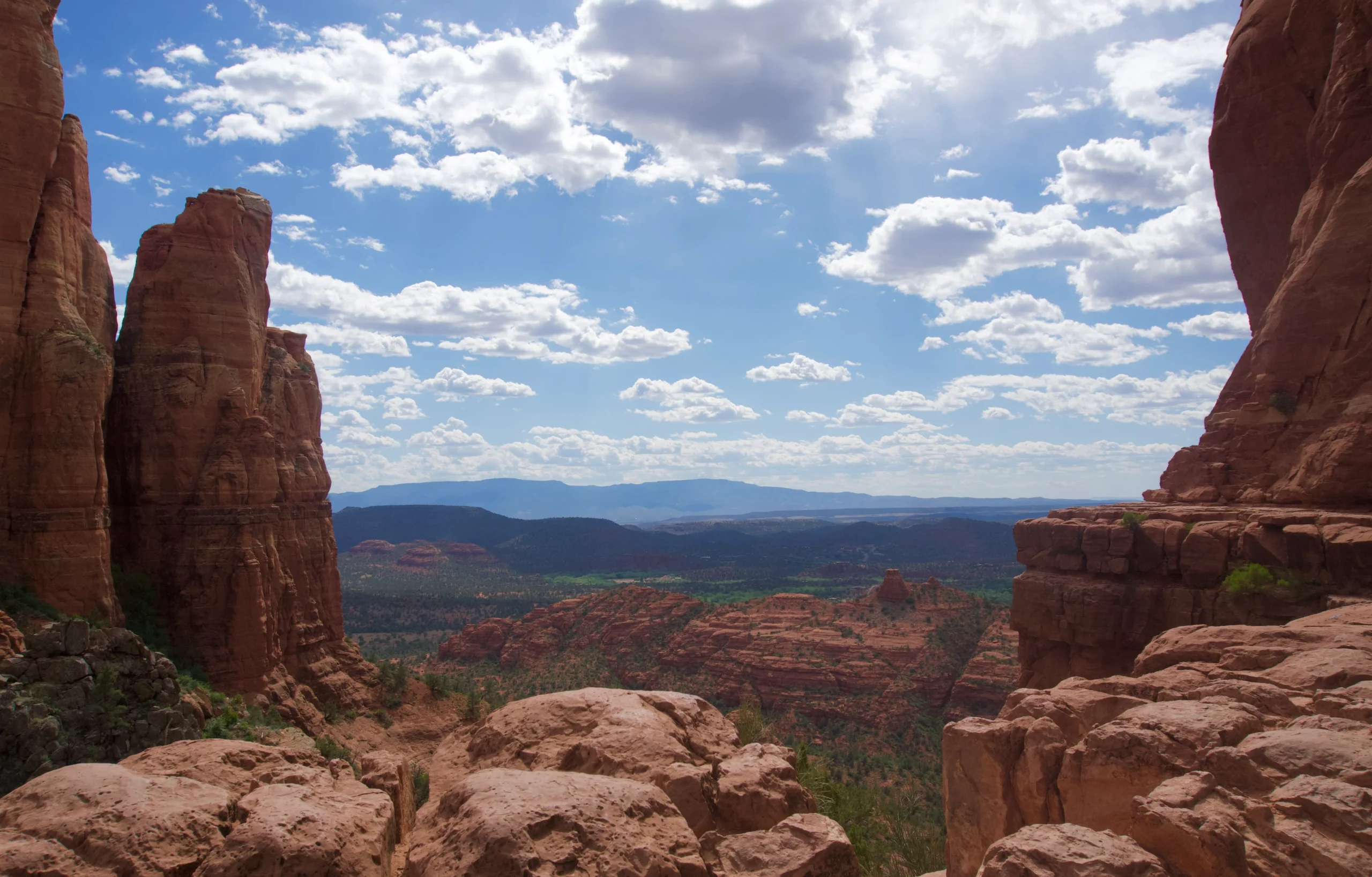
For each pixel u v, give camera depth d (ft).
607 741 33.45
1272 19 141.69
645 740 33.50
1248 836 28.50
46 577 139.95
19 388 143.64
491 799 25.68
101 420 151.94
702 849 28.71
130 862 22.33
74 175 159.43
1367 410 100.83
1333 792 29.45
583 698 38.27
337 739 192.75
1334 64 121.49
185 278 191.01
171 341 189.88
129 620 170.40
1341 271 109.09
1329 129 121.29
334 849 23.79
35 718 108.68
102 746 116.26
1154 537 110.22
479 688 427.74
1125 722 37.86
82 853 22.59
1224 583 100.01
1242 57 147.64
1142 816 28.99
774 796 31.86
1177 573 108.68
